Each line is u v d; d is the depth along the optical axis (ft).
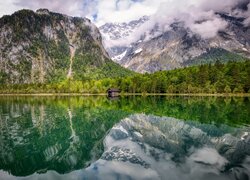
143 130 181.68
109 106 410.52
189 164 101.71
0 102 548.31
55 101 572.51
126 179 91.09
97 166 106.52
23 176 99.91
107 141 152.56
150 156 114.93
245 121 212.02
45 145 147.23
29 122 239.09
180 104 405.80
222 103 405.39
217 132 165.48
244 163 101.76
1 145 147.33
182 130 175.83
